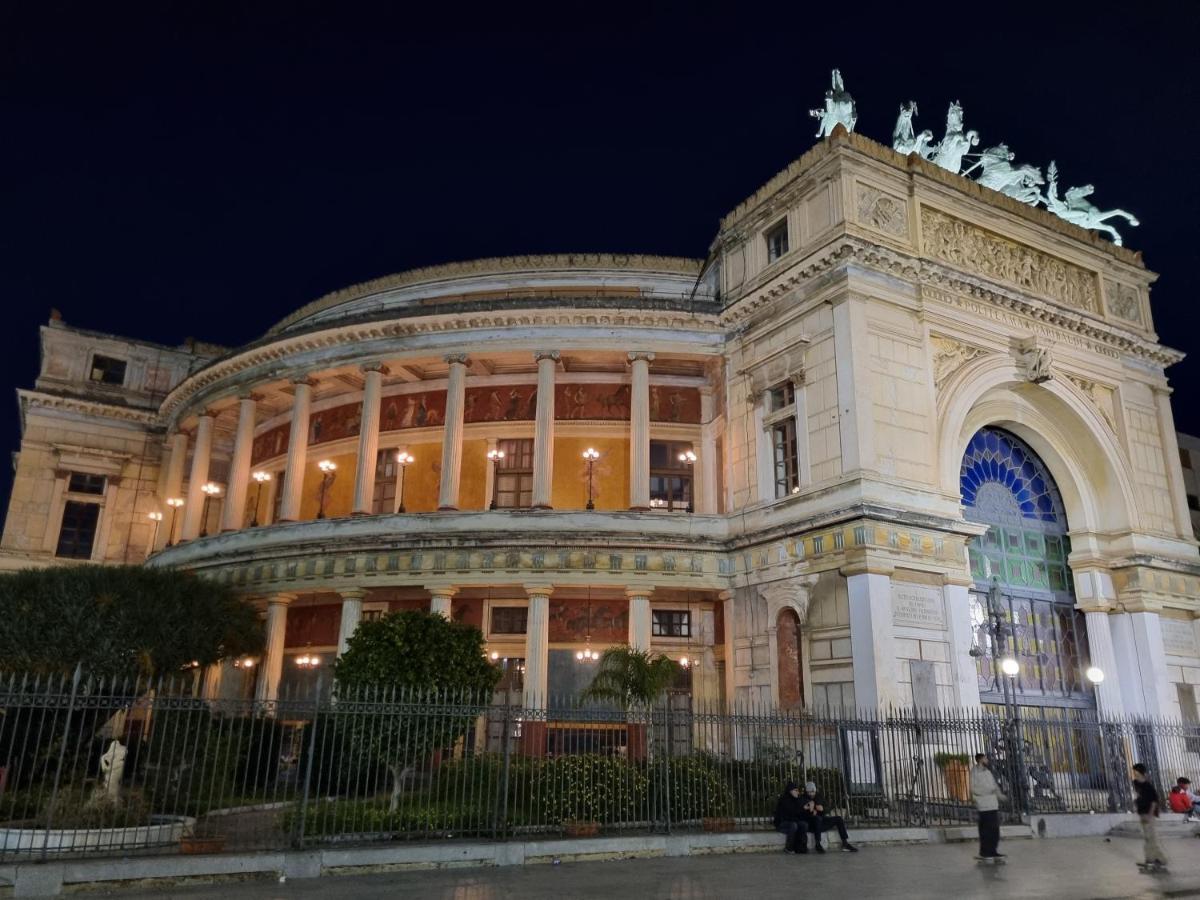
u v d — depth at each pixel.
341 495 40.97
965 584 28.86
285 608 35.75
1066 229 36.66
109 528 48.06
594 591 35.19
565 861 16.72
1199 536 61.25
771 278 33.00
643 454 34.78
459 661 22.52
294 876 14.67
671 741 19.84
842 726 21.98
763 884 14.25
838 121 34.41
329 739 23.05
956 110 36.91
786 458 31.83
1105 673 33.91
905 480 28.84
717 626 35.53
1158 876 15.59
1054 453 35.66
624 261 43.50
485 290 43.91
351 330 37.62
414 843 16.05
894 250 30.69
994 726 24.02
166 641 24.86
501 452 38.75
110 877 13.42
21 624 22.95
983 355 32.62
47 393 48.12
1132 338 37.03
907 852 18.73
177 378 52.03
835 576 28.17
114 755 19.48
